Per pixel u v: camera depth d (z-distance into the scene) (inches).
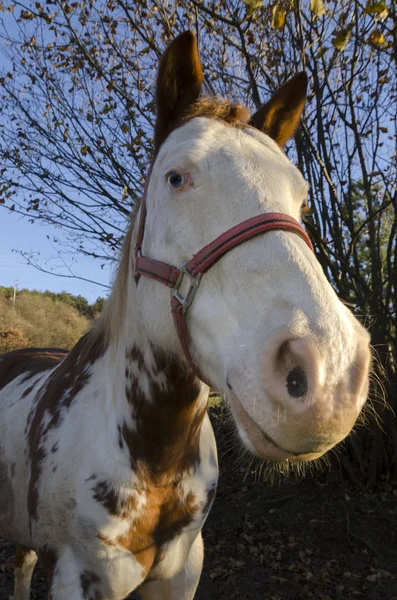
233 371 36.6
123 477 53.3
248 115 52.5
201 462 61.2
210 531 137.5
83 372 64.3
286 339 33.0
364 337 35.4
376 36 104.1
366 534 130.3
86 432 56.6
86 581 53.3
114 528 52.3
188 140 45.8
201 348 42.1
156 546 55.9
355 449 149.7
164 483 55.6
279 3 107.5
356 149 141.7
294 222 40.4
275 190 42.1
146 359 53.8
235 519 142.6
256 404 34.1
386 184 137.4
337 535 131.3
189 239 43.3
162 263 45.9
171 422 54.2
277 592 109.8
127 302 57.6
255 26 144.7
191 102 54.2
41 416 64.6
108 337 63.1
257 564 121.1
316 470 158.9
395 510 138.5
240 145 45.2
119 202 161.3
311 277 35.6
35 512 58.3
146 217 51.8
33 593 106.0
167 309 47.4
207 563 122.0
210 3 138.4
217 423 189.9
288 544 129.2
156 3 124.7
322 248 126.0
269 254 37.5
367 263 193.3
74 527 53.3
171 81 53.8
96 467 53.7
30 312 693.9
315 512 141.6
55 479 55.9
